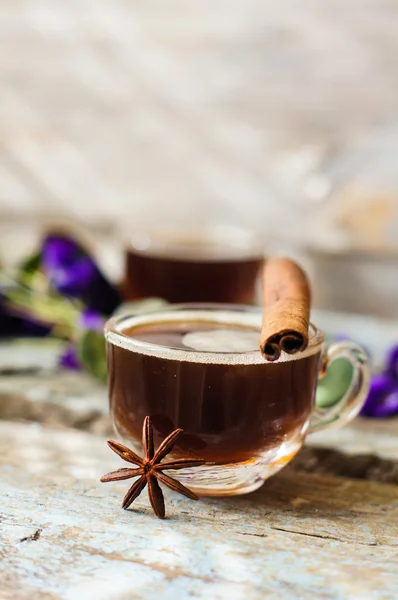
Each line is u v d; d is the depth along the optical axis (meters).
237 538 0.34
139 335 0.37
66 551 0.33
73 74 0.88
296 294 0.35
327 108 0.82
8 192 0.93
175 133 0.87
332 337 0.50
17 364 0.52
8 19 0.88
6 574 0.32
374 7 0.78
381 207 0.82
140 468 0.35
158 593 0.32
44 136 0.91
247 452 0.35
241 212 0.87
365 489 0.39
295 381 0.35
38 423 0.46
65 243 0.54
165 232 0.58
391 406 0.46
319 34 0.81
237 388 0.34
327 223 0.84
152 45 0.85
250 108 0.84
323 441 0.42
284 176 0.85
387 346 0.55
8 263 0.66
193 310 0.39
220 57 0.84
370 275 0.84
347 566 0.33
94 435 0.44
